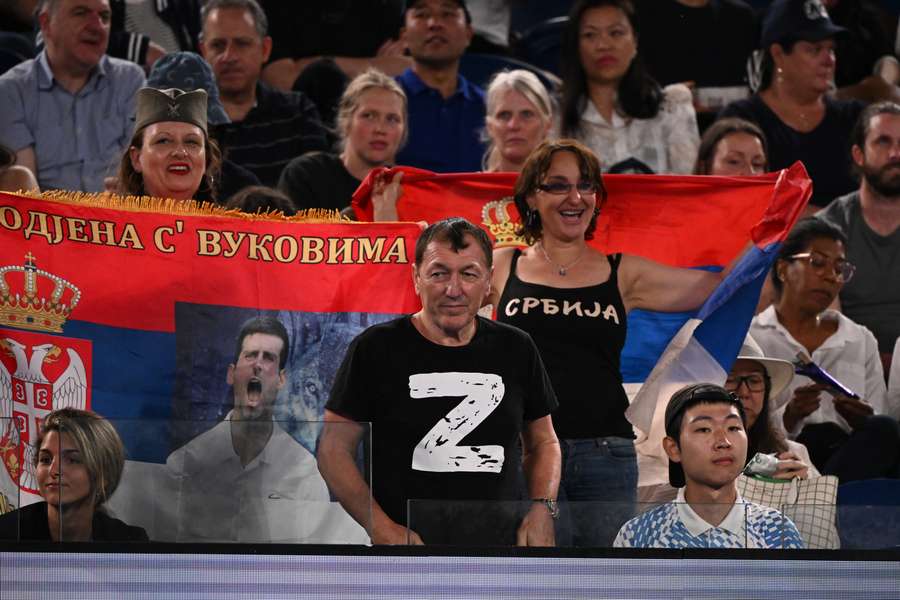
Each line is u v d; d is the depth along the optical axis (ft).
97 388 56.44
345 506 44.29
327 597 43.39
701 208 66.23
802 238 76.18
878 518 44.29
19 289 55.98
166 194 62.95
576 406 57.26
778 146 87.86
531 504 43.98
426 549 43.55
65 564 42.98
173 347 57.31
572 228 59.06
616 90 84.33
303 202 78.48
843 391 73.77
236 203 67.36
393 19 88.33
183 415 57.00
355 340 50.47
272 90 84.17
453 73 86.43
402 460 49.26
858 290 83.66
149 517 43.98
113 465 43.88
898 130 83.05
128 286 57.21
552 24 92.53
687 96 85.92
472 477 49.19
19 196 56.44
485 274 49.96
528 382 50.72
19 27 86.69
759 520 44.52
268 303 58.23
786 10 87.30
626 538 44.09
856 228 84.23
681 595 43.60
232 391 57.62
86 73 80.69
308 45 88.38
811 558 43.62
